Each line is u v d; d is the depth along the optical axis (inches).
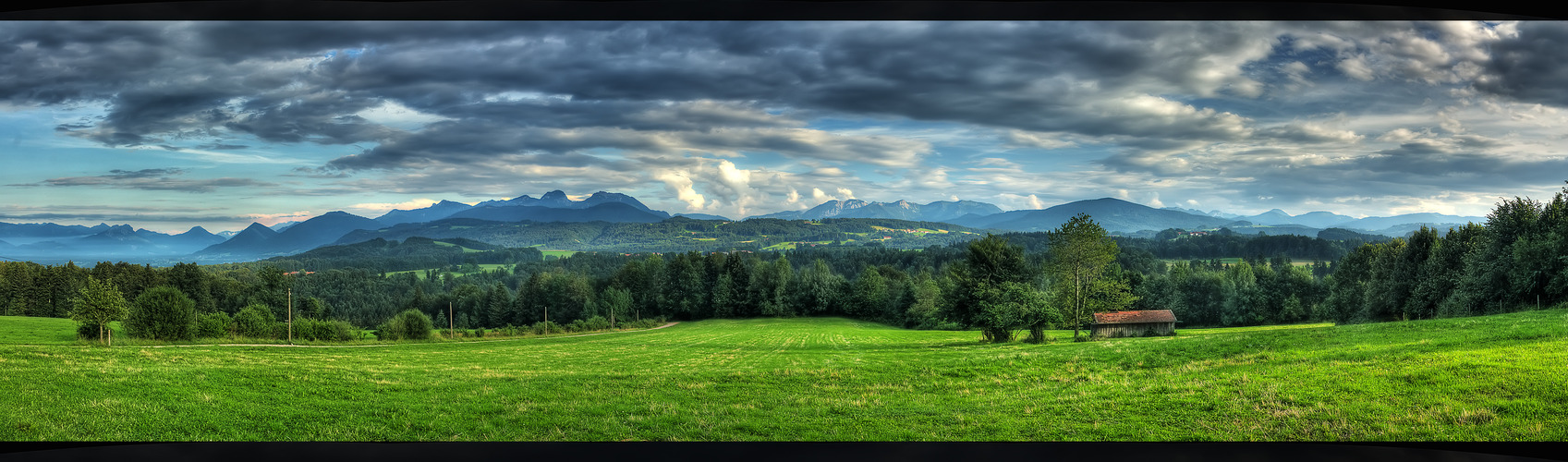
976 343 1990.7
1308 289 3774.6
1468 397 552.7
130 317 2277.3
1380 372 674.2
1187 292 3976.4
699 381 938.1
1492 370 621.3
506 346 2427.4
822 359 1417.3
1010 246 2146.9
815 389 859.4
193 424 631.8
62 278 4153.5
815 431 595.2
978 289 2046.0
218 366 1031.6
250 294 4483.3
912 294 4040.4
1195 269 4517.7
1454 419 501.7
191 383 845.8
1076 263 2176.4
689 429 614.5
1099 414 623.5
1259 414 575.8
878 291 4554.6
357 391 844.0
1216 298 3909.9
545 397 800.9
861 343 2522.1
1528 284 1786.4
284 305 4325.8
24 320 3405.5
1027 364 1000.9
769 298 4808.1
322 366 1114.7
